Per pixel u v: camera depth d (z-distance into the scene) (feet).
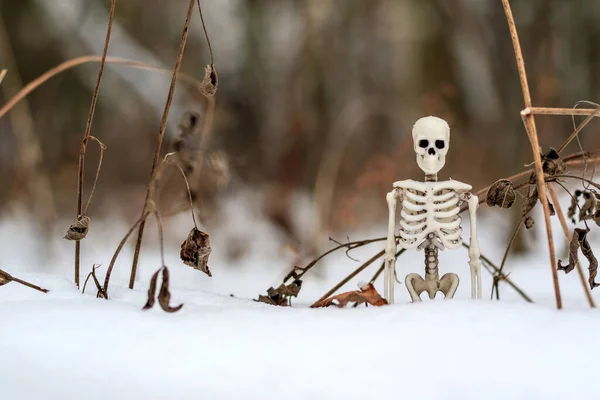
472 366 1.22
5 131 4.36
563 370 1.22
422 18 4.75
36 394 1.19
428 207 1.50
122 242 1.49
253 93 4.72
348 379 1.21
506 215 2.85
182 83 4.29
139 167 4.68
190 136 1.80
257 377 1.21
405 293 1.91
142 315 1.33
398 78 4.91
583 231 1.48
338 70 4.88
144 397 1.18
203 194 2.63
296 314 1.35
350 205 3.91
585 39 4.24
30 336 1.28
